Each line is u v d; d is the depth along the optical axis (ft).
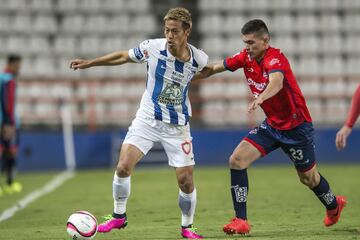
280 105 89.40
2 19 289.12
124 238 92.02
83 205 140.26
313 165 92.27
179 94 88.12
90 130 254.68
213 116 278.46
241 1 298.76
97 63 89.92
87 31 290.35
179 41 85.40
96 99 265.75
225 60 92.22
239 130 252.62
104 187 180.86
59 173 233.35
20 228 106.22
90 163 246.68
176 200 146.10
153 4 301.43
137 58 88.22
